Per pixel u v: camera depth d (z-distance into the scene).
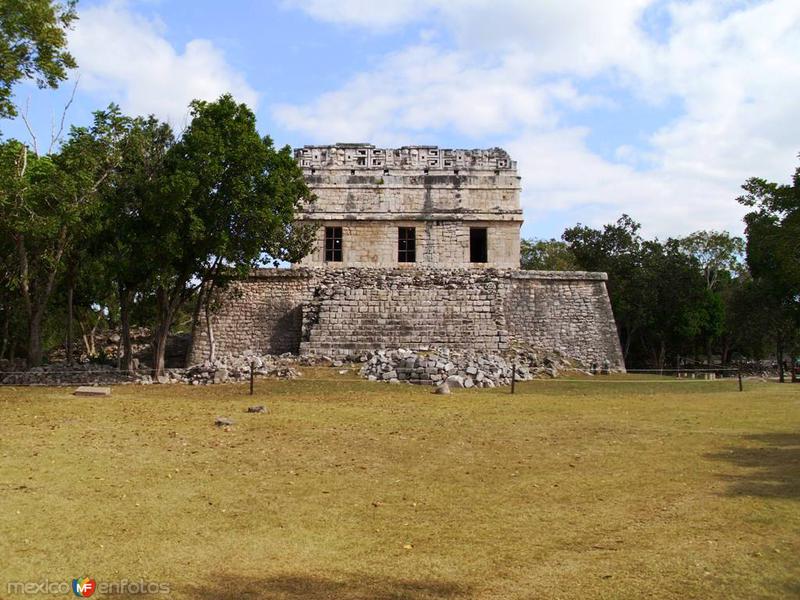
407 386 22.64
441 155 35.62
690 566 7.29
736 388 23.78
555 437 14.04
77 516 8.93
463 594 6.78
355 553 7.89
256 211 24.56
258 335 32.38
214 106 24.86
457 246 35.00
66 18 20.52
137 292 32.47
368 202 35.16
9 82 19.16
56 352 42.78
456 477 11.11
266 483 10.66
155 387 22.05
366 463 11.90
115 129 24.97
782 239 31.17
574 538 8.27
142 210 24.11
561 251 61.31
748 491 9.91
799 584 6.82
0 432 13.48
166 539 8.25
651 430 14.73
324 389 21.52
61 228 24.17
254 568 7.44
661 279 46.00
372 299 29.88
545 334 32.62
